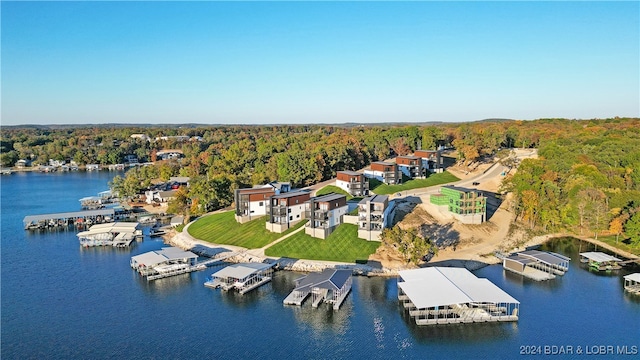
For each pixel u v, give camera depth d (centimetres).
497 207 16438
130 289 10569
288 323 8762
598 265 11456
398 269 11338
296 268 11688
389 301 9681
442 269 10444
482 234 13875
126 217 18588
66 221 17550
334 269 10719
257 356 7619
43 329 8600
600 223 13962
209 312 9281
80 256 13275
